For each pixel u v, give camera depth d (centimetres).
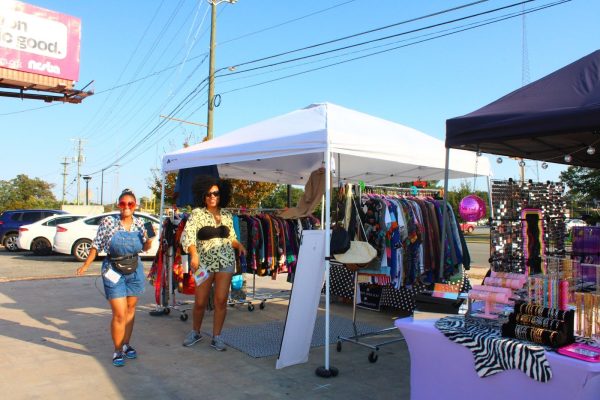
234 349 491
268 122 561
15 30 1391
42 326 575
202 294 490
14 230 1580
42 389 375
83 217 1373
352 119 523
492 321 303
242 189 1505
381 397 369
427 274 590
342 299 748
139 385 388
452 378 289
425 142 584
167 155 628
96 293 806
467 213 492
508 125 332
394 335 554
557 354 242
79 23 1537
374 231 532
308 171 790
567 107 309
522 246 454
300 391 380
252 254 629
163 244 634
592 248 450
